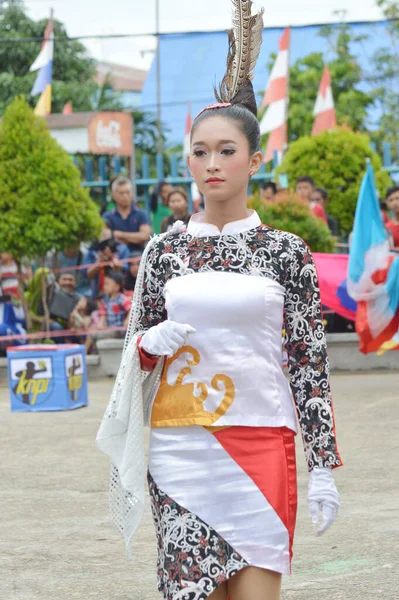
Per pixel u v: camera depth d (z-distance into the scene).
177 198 13.72
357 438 8.48
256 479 3.18
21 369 10.59
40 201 12.91
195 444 3.21
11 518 6.21
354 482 6.88
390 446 8.09
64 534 5.84
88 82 32.44
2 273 13.55
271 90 18.14
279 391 3.29
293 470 3.29
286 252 3.31
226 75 3.62
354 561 5.19
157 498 3.25
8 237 12.93
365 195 12.17
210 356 3.22
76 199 13.11
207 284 3.24
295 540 5.61
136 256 13.84
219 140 3.30
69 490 6.89
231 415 3.20
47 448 8.45
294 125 31.89
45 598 4.78
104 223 13.63
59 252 13.85
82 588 4.91
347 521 5.93
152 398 3.38
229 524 3.16
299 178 14.56
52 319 13.45
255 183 18.05
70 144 16.75
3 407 11.00
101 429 3.35
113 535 5.81
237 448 3.19
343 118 31.25
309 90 32.34
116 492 3.39
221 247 3.31
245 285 3.24
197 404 3.21
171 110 30.06
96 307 13.46
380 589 4.75
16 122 13.06
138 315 3.43
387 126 31.94
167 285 3.31
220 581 3.12
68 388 10.58
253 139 3.36
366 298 12.15
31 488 6.98
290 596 4.71
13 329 13.41
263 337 3.25
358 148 15.36
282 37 18.03
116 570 5.19
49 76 18.84
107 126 16.78
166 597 3.17
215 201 3.34
